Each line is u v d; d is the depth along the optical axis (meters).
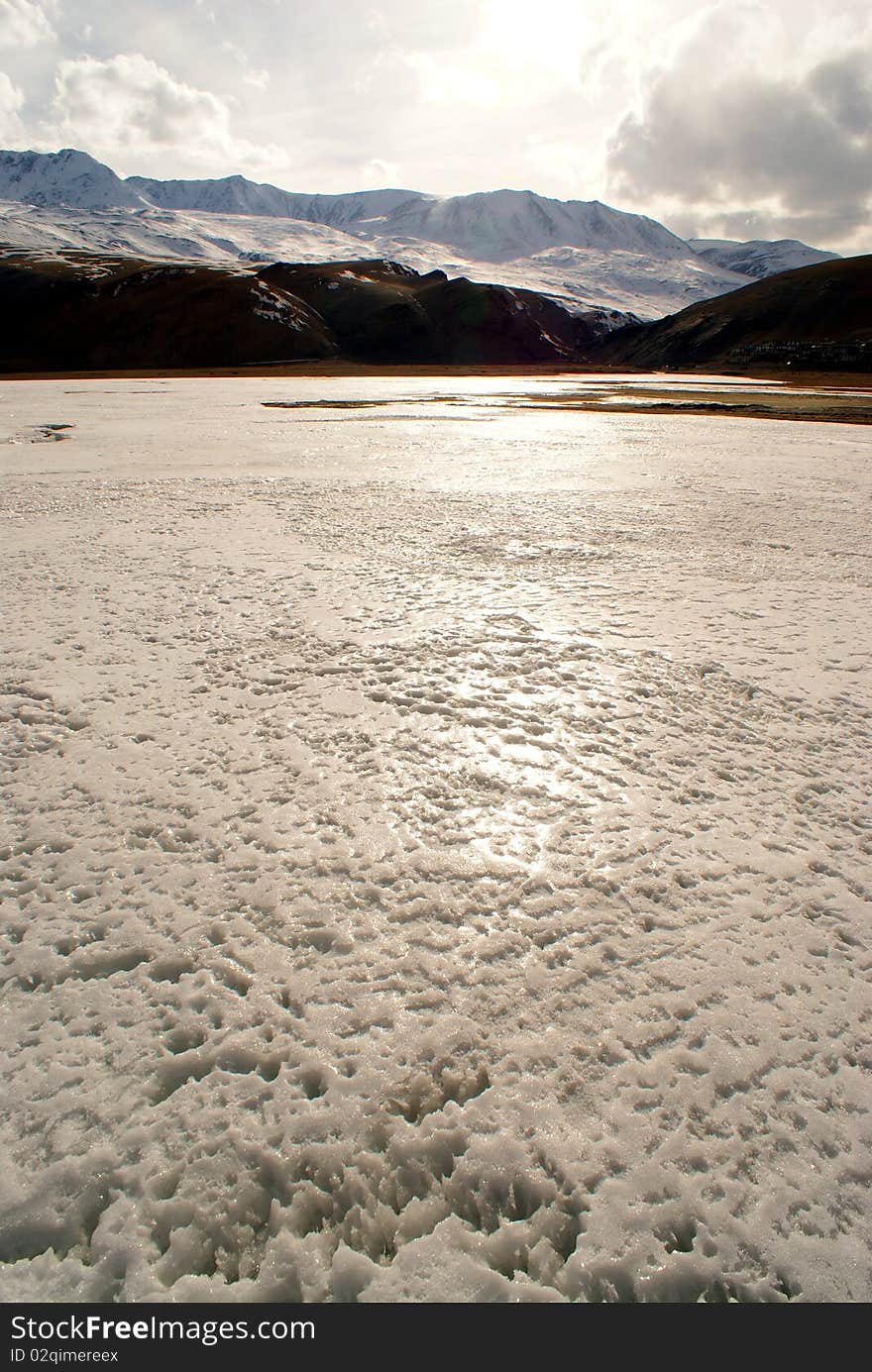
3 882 5.30
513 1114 3.79
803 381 93.44
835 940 4.94
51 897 5.17
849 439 36.06
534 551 14.70
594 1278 3.19
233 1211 3.42
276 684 8.53
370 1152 3.63
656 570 13.56
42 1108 3.77
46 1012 4.30
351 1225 3.41
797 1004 4.45
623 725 7.75
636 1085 3.95
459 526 16.70
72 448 29.75
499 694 8.35
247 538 15.35
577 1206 3.43
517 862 5.58
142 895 5.19
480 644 9.78
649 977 4.61
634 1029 4.26
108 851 5.63
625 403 58.44
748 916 5.12
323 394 65.00
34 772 6.64
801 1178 3.54
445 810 6.20
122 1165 3.54
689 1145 3.66
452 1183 3.53
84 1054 4.06
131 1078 3.94
